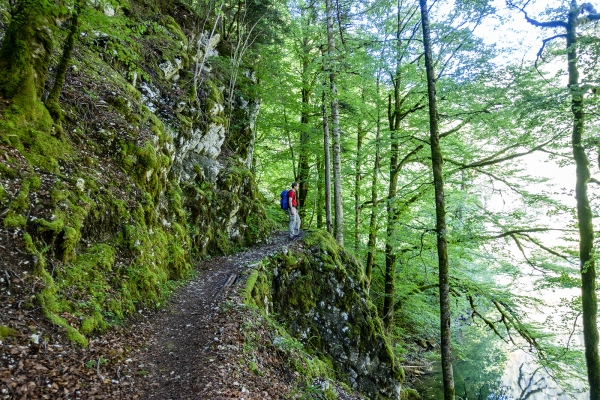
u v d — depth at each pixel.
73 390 4.05
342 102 14.66
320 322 10.98
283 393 6.04
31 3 6.72
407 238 13.84
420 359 18.66
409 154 13.84
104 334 5.52
